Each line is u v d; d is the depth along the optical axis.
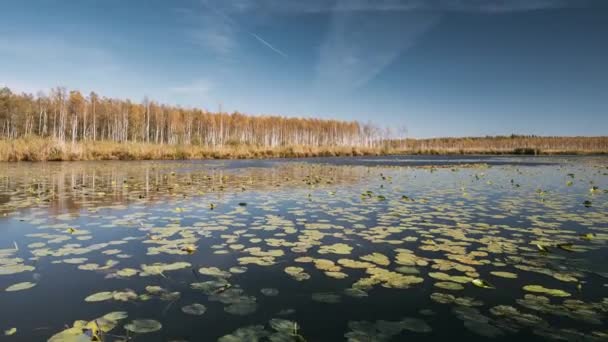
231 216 5.77
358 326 2.28
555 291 2.75
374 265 3.43
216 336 2.13
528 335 2.16
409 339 2.12
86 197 7.72
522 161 28.84
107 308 2.52
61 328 2.22
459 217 5.76
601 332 2.18
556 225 5.16
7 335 2.12
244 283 2.99
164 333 2.17
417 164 24.09
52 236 4.41
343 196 8.16
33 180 11.06
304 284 2.97
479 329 2.22
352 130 73.81
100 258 3.60
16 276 3.11
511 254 3.78
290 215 5.90
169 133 54.12
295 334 2.13
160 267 3.35
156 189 9.19
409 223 5.30
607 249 3.94
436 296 2.74
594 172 16.27
